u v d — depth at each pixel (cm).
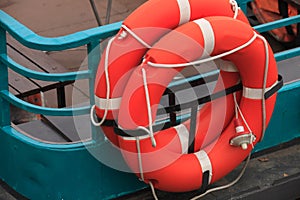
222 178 464
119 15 781
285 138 499
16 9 803
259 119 430
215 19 393
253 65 411
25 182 448
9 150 452
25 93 503
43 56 555
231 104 432
